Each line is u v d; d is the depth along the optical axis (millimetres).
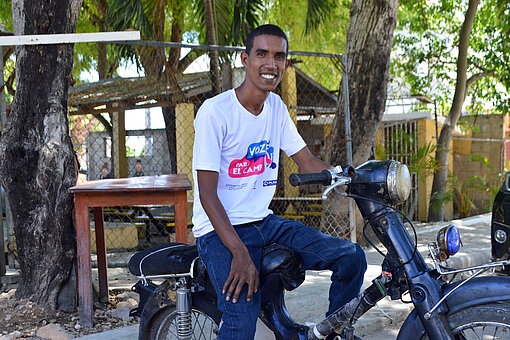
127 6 9219
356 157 7234
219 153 2205
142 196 3678
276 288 2311
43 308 4191
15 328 3842
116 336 3422
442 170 11430
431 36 13461
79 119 13867
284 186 9938
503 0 11516
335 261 2172
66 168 4168
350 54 7141
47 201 4152
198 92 10172
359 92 7090
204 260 2275
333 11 14797
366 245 7195
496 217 4859
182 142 9805
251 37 2227
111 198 3691
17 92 4188
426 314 1910
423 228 9727
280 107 2453
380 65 7039
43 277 4223
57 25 4176
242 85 2275
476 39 13258
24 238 4246
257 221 2314
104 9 12422
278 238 2297
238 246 2113
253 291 2115
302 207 9234
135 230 8258
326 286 4770
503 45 12266
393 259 2014
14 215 4262
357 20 7035
